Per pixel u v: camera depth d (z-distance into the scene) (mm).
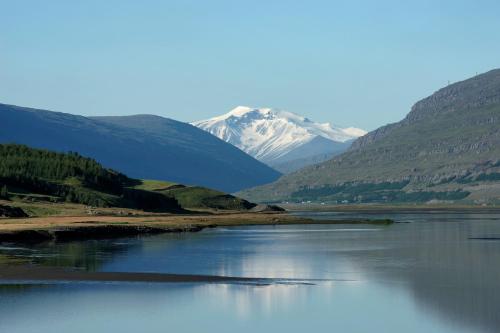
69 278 115688
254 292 106438
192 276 119562
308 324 87625
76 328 84812
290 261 144625
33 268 126438
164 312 92750
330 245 185750
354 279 119250
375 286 112000
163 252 162250
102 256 150625
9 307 94500
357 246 182000
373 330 84375
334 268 133500
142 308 94812
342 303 98812
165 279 116125
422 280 117875
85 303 97125
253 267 134000
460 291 106938
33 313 91500
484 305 96312
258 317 90812
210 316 91250
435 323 86625
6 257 145500
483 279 118375
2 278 115438
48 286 109000
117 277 117375
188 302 98812
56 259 142500
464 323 86312
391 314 91812
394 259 149000
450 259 148750
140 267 131250
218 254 158625
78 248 170250
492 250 168000
